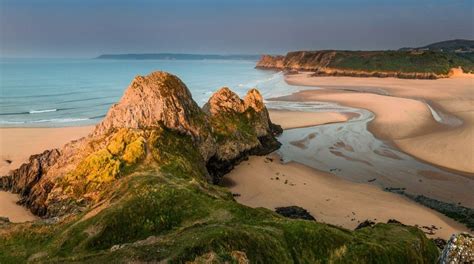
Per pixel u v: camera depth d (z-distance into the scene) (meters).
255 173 64.81
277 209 51.09
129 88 63.31
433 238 44.34
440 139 82.19
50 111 125.38
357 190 58.22
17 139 85.56
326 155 74.81
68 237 35.25
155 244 29.34
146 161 52.38
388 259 32.66
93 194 48.34
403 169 67.00
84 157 53.97
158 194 38.84
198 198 38.78
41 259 33.03
